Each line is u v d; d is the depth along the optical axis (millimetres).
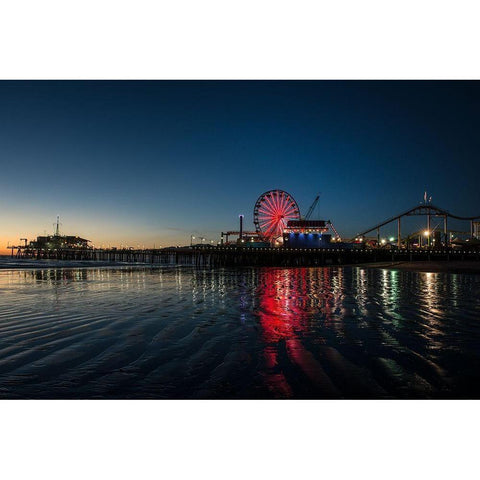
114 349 7078
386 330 8805
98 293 17547
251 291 18359
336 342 7613
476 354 6688
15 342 7648
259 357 6504
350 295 16359
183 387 5094
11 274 34812
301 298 15266
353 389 5039
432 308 12328
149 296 16156
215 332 8617
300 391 4969
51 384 5207
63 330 8859
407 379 5406
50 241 182375
